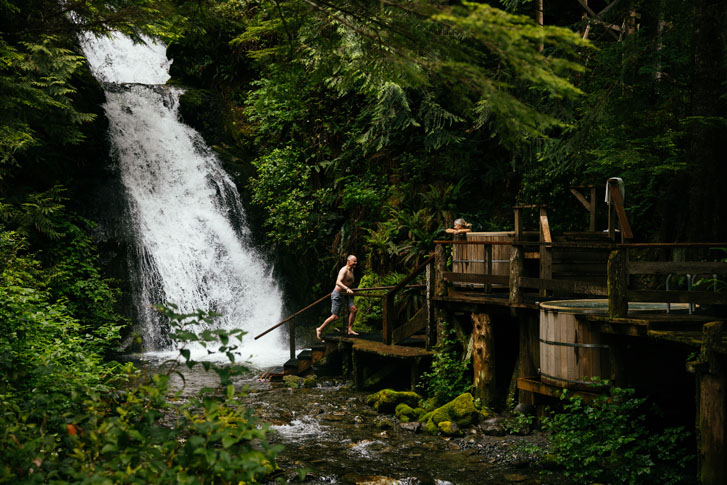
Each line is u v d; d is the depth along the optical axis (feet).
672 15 35.27
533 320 28.30
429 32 12.61
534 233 34.76
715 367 18.13
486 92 10.87
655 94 38.55
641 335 21.44
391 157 62.08
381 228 57.62
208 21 21.18
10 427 11.97
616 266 22.53
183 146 66.28
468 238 36.06
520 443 25.67
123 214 57.47
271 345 57.26
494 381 30.42
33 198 47.60
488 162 57.26
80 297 50.06
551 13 58.70
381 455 24.93
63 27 19.48
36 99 42.24
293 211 61.62
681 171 35.12
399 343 38.75
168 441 11.62
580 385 23.97
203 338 12.14
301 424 30.01
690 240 32.76
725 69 32.32
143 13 19.24
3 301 21.52
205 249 60.85
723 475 18.08
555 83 10.07
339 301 41.96
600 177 44.83
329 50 16.80
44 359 19.21
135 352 52.06
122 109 63.72
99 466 10.81
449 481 21.80
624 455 21.33
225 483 11.23
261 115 67.26
